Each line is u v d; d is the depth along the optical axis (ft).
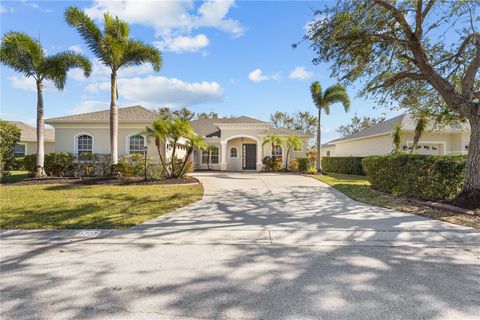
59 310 9.41
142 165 50.42
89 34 44.04
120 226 20.53
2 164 47.14
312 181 49.90
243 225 21.09
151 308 9.55
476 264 13.74
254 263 13.87
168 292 10.75
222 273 12.60
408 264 13.70
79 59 47.50
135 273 12.62
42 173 46.88
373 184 41.47
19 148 86.38
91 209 25.89
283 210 26.45
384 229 19.84
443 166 28.73
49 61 45.65
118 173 46.26
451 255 15.10
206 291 10.83
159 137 44.98
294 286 11.23
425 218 22.91
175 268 13.23
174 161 50.72
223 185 43.65
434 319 8.84
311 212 25.59
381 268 13.16
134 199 30.99
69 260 14.28
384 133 65.21
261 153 76.84
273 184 45.39
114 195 33.09
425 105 39.24
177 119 46.55
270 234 18.90
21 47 42.75
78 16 42.55
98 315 9.09
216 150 82.17
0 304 9.83
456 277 12.12
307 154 81.10
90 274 12.50
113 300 10.11
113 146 46.57
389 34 29.94
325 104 69.56
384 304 9.77
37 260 14.29
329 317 8.95
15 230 19.53
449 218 22.57
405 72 31.81
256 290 10.90
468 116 26.66
